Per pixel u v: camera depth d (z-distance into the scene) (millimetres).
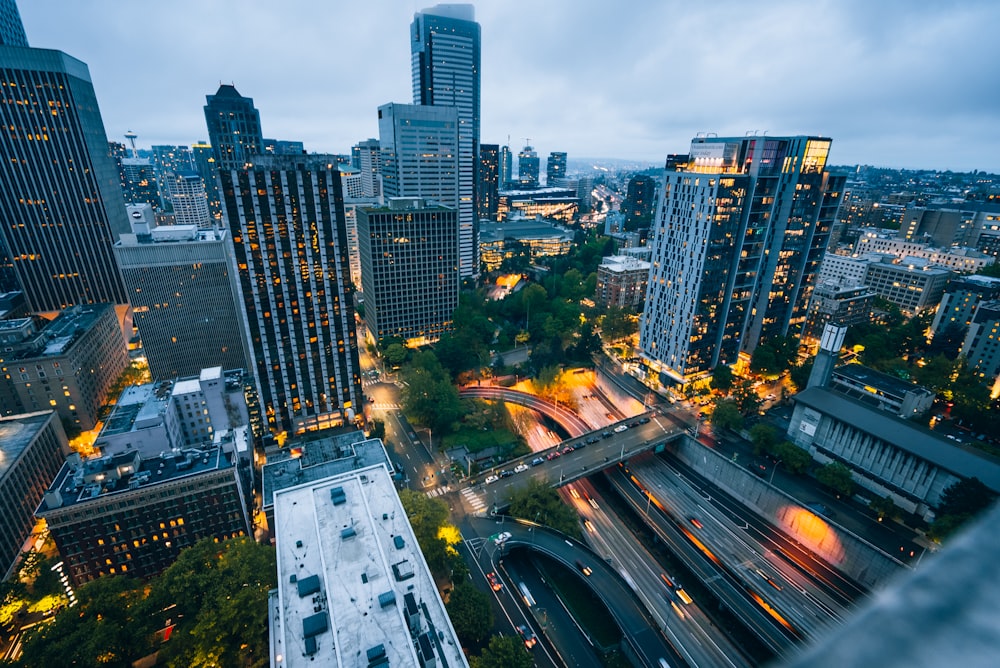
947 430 179625
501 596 133375
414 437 199125
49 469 163625
